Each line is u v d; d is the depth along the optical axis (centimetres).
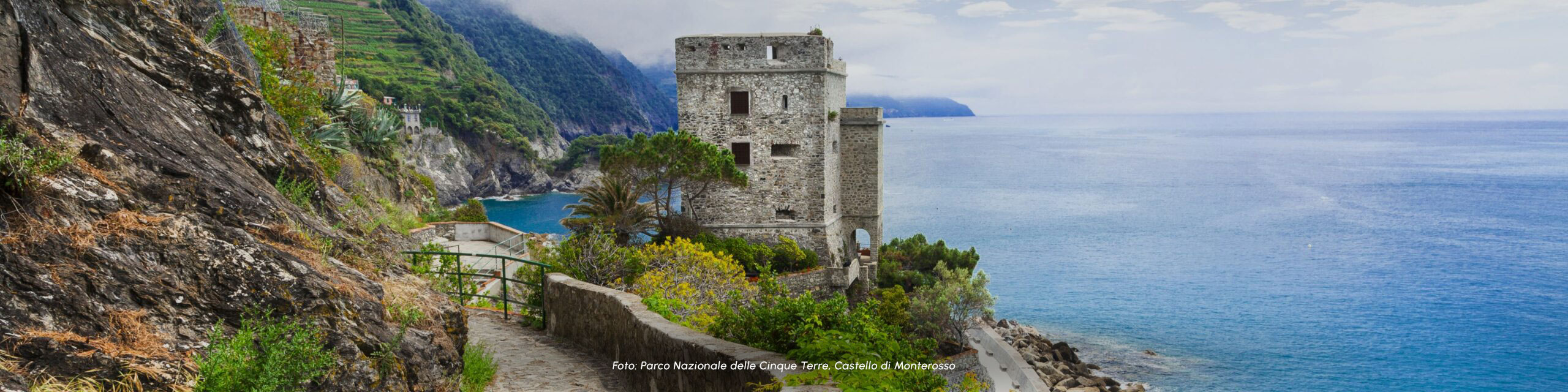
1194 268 12244
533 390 1230
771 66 5859
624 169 5497
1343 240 14338
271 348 689
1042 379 6525
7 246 657
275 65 2512
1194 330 9069
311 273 821
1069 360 7475
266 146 1067
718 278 4034
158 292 714
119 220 739
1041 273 11844
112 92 854
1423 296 10669
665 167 5522
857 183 6438
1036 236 14725
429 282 1231
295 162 1105
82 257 689
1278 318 9581
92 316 664
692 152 5478
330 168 2398
